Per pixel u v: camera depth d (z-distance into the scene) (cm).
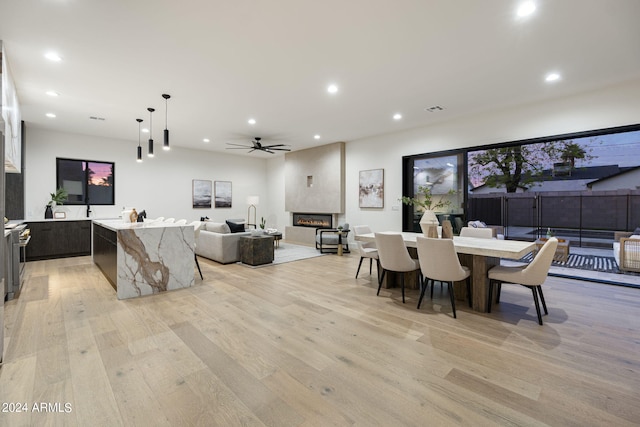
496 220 851
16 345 238
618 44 296
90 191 688
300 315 305
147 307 328
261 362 214
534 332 265
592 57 323
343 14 249
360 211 738
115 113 516
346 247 699
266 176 1030
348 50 308
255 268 526
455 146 564
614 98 403
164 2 232
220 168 914
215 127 617
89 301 348
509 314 309
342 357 221
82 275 475
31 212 616
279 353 227
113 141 716
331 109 500
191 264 412
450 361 216
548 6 239
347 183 768
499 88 410
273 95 434
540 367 208
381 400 172
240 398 174
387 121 573
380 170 689
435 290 397
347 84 395
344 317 300
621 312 311
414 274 401
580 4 236
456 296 363
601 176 733
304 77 373
